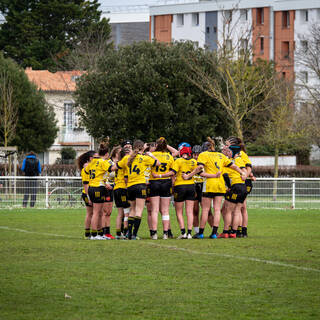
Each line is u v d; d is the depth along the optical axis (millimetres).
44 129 178625
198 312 25375
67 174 131875
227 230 50750
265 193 84812
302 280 31766
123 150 50562
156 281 31312
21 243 45812
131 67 124812
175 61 123188
